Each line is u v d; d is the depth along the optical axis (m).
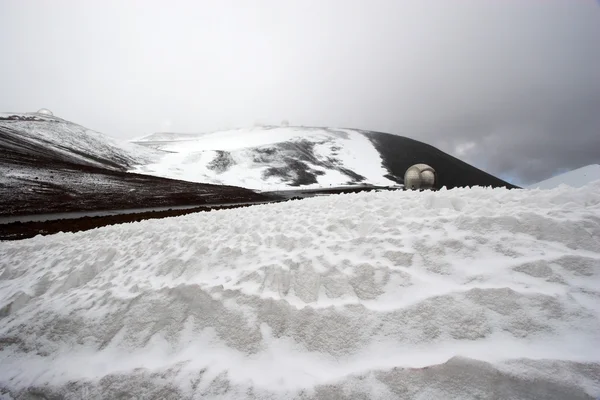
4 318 4.49
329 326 2.66
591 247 2.81
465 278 2.78
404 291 2.82
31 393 2.93
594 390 1.69
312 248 3.95
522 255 2.89
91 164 51.91
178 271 4.38
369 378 2.11
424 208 4.46
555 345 2.01
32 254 7.36
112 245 6.52
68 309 4.03
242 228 5.56
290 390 2.18
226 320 3.04
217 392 2.33
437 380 1.97
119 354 3.11
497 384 1.83
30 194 26.58
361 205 5.35
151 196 33.47
